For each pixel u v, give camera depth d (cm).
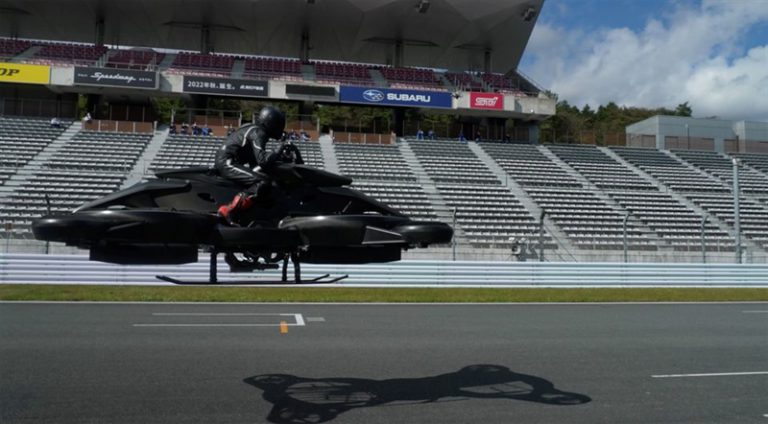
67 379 611
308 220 377
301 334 921
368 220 374
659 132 4003
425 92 3281
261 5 3294
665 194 2817
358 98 3216
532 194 2655
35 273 1543
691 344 897
